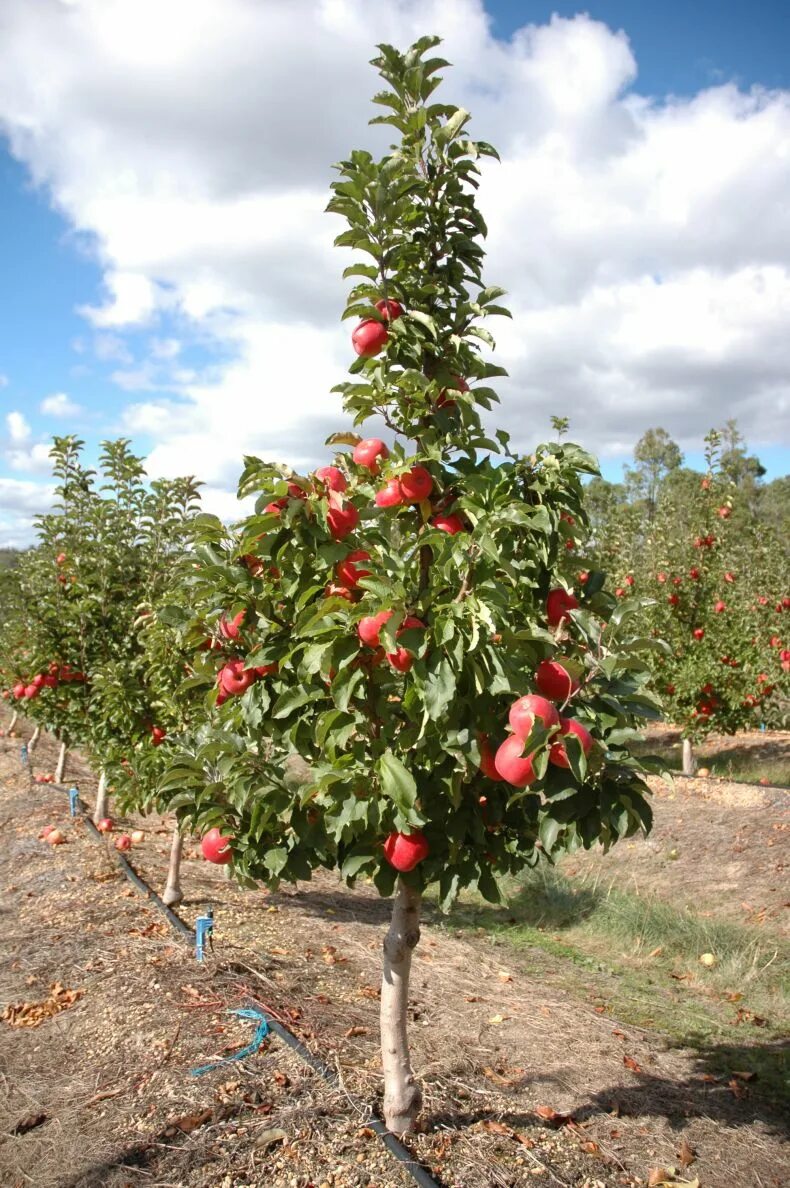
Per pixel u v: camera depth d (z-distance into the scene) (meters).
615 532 14.35
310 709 3.16
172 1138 3.60
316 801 3.08
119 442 9.00
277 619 3.21
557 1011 5.48
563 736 2.43
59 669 9.06
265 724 3.27
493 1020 5.16
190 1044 4.36
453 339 3.14
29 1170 3.51
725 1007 5.88
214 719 4.59
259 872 3.43
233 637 3.38
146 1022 4.66
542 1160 3.55
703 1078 4.68
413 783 2.65
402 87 3.25
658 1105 4.27
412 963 6.21
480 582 2.69
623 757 2.69
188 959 5.58
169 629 6.54
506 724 2.78
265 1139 3.53
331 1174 3.32
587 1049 4.88
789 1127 4.22
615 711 2.69
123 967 5.49
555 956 6.77
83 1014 4.91
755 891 7.95
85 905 6.93
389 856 2.97
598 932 7.26
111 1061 4.34
